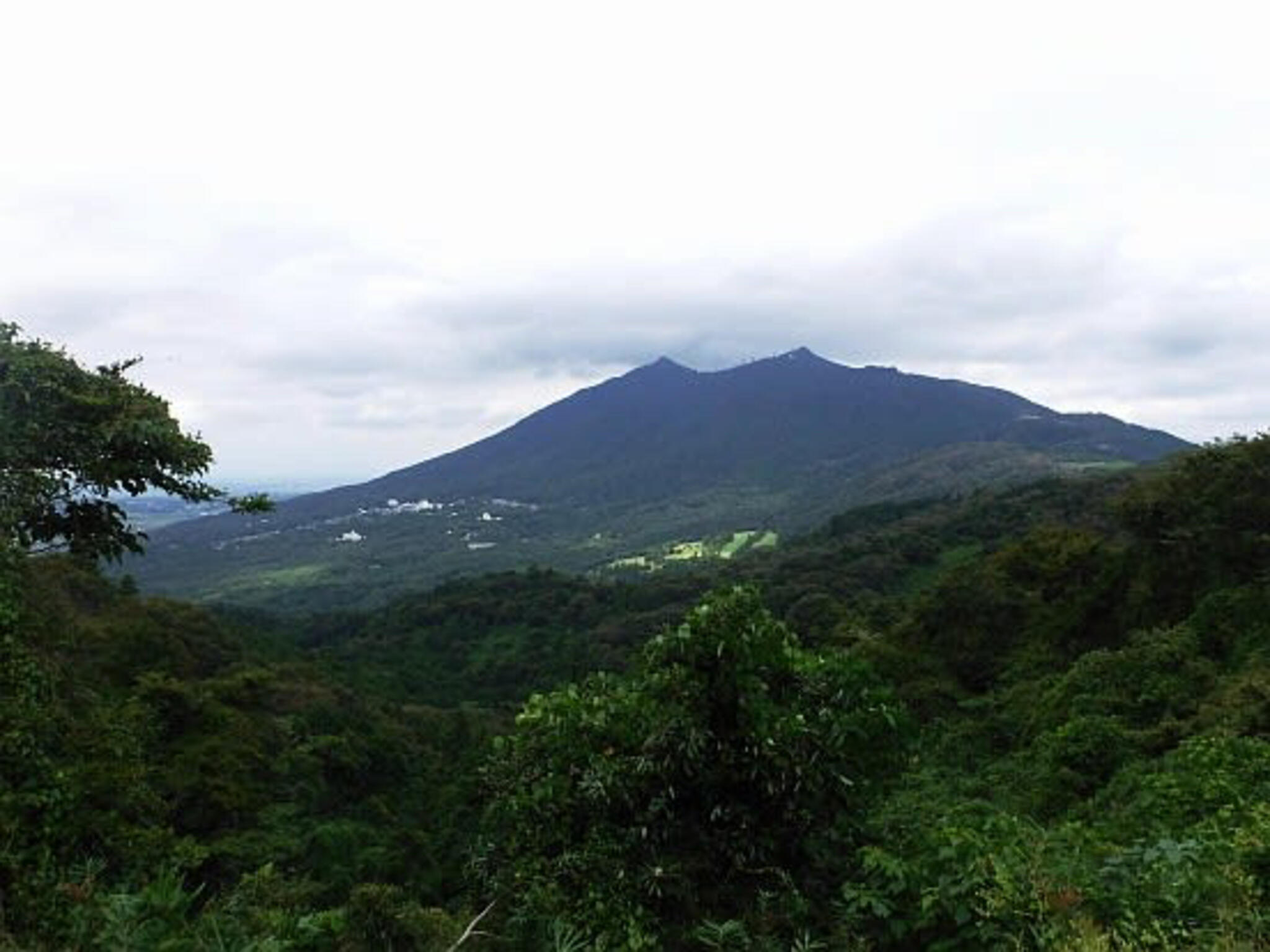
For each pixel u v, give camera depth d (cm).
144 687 1902
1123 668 1675
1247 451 2119
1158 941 330
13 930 418
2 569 623
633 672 473
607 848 416
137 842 599
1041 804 1149
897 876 383
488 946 418
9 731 508
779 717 430
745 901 419
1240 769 770
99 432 739
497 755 470
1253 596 1761
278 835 2005
